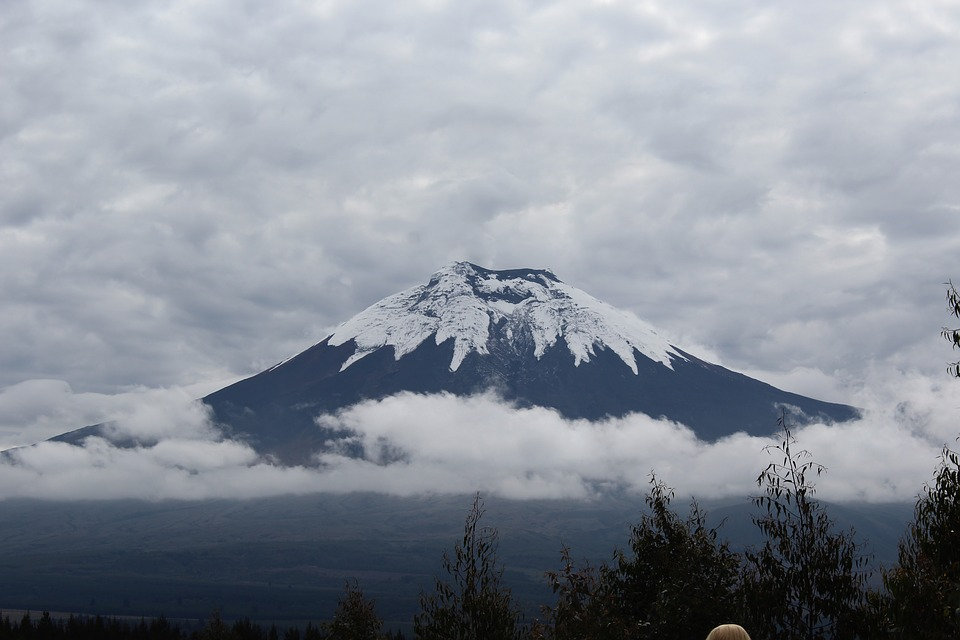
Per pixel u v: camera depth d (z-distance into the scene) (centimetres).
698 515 3331
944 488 2652
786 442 2867
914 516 2705
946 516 2625
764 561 2814
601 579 3250
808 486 2828
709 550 3128
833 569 2728
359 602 4544
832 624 2700
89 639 17400
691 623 2895
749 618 2797
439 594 3209
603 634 3003
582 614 3117
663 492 3341
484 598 3148
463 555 3234
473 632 3127
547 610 3216
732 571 3052
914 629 2428
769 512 2830
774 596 2758
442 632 3136
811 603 2722
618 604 3194
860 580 2703
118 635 17812
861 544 2836
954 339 2603
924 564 2562
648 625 2980
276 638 15388
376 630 4500
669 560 3131
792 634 2712
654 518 3297
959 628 2367
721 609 2889
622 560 3284
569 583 3238
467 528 3256
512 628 3172
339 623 4456
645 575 3216
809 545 2770
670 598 2962
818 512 2814
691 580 2992
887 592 2555
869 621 2545
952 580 2491
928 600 2442
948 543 2578
